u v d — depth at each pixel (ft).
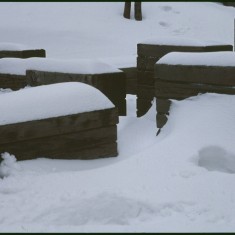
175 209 13.24
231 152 16.52
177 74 19.93
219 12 86.84
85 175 15.40
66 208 13.14
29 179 15.12
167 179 14.84
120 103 23.62
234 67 18.51
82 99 17.22
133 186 14.42
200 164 16.62
